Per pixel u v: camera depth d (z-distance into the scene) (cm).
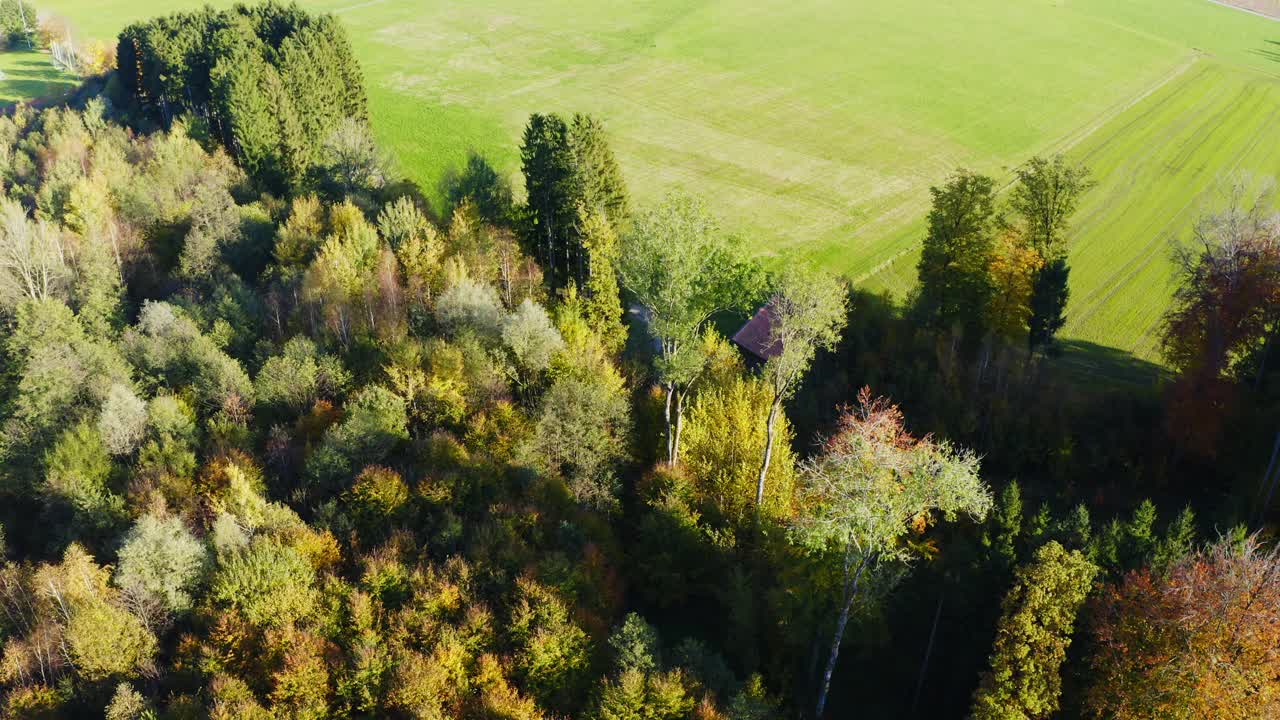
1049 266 7912
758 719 3841
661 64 19825
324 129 11469
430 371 6538
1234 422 6178
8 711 3972
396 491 5250
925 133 15925
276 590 4431
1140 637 3703
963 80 18412
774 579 5062
